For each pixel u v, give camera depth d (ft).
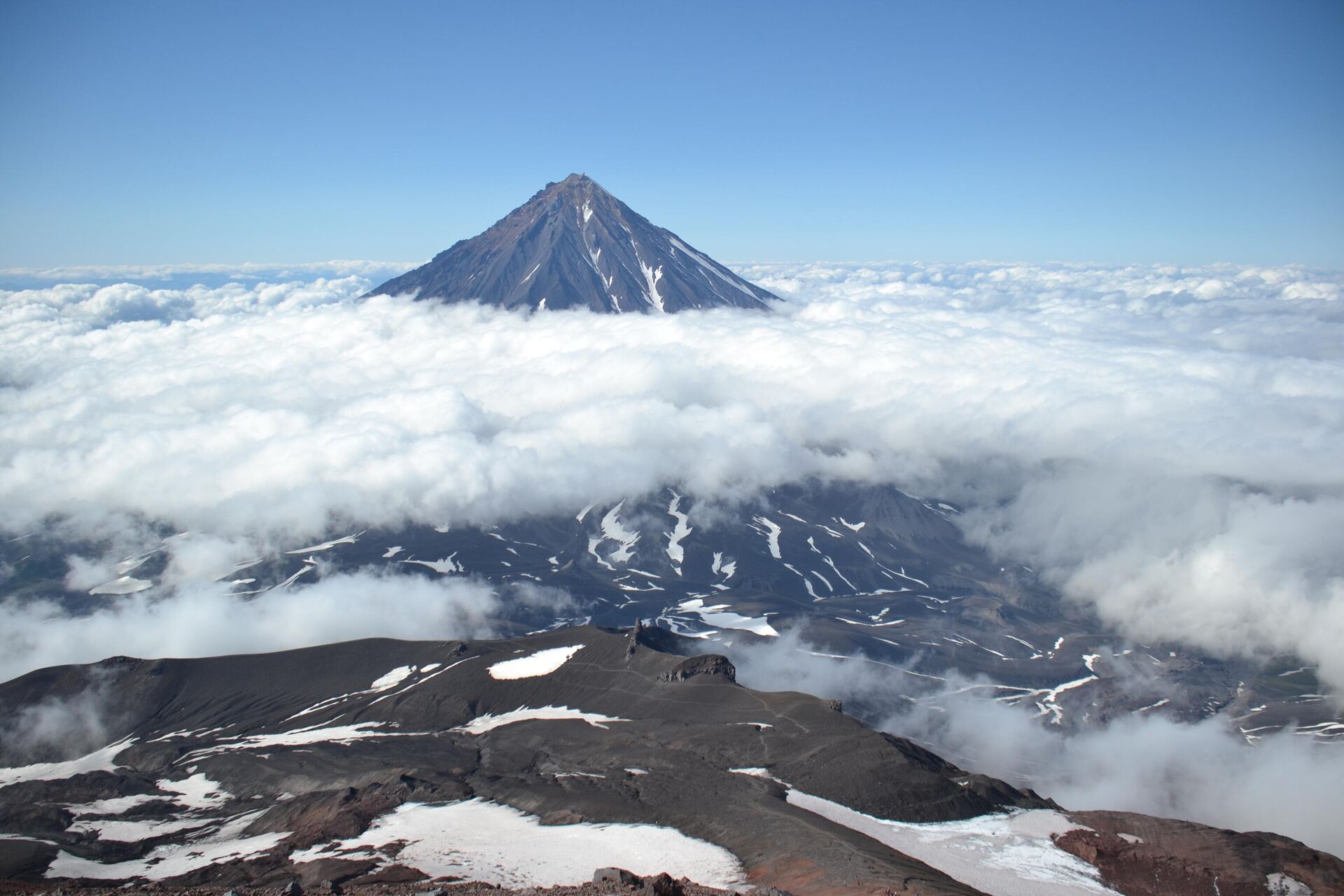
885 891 220.43
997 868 270.46
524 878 263.08
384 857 289.12
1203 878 268.62
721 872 258.57
